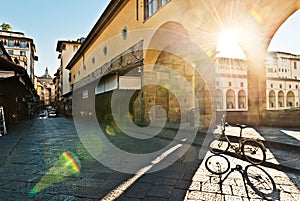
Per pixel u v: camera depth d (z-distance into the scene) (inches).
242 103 1396.4
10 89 673.0
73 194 133.3
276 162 175.3
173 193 132.5
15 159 220.2
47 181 155.6
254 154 199.6
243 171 168.9
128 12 538.3
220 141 238.7
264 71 420.2
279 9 368.2
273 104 1466.5
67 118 1130.7
